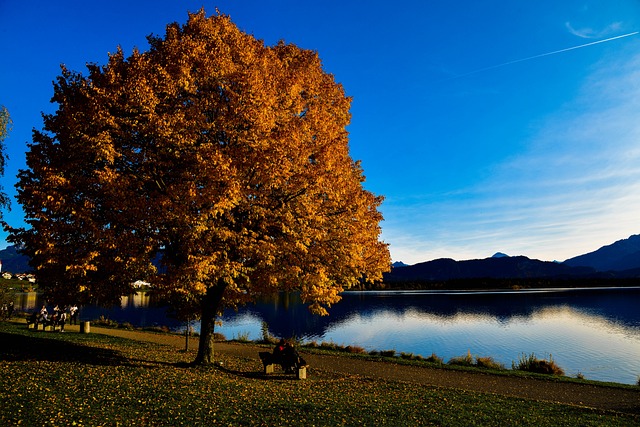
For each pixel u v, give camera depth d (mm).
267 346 27359
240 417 10547
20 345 19000
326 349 28203
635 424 11797
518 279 191500
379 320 57781
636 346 34750
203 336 17219
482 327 48625
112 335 29422
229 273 13039
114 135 13688
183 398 11688
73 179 13273
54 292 13922
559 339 38844
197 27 15102
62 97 14344
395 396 14102
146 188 14500
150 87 13297
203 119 13727
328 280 15594
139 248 13133
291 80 15219
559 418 12078
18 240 13836
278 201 14477
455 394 14859
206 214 12422
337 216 15320
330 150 14398
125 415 9945
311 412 11344
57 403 10211
